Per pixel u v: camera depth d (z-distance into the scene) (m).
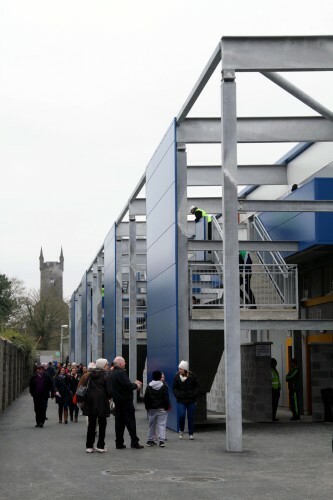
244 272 21.25
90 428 14.78
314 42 15.62
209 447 15.43
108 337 36.97
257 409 21.72
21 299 93.31
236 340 14.85
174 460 13.27
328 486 10.02
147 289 25.17
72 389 24.23
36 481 10.95
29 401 39.12
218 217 30.69
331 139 20.12
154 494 9.55
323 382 21.45
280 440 16.47
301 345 25.55
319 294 24.17
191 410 17.31
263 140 20.14
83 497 9.41
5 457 14.20
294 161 26.02
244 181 26.56
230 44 15.47
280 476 11.04
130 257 30.30
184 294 19.97
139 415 26.66
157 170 23.23
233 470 11.80
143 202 30.50
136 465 12.64
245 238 30.33
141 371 37.06
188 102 18.89
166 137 21.56
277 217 23.84
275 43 15.53
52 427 22.03
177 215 20.08
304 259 24.41
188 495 9.42
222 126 15.30
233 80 15.38
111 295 35.72
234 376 14.71
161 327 22.27
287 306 21.73
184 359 19.81
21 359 50.69
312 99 17.42
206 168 25.84
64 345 95.62
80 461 13.38
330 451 14.34
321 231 20.42
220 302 23.47
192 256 29.48
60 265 170.38
